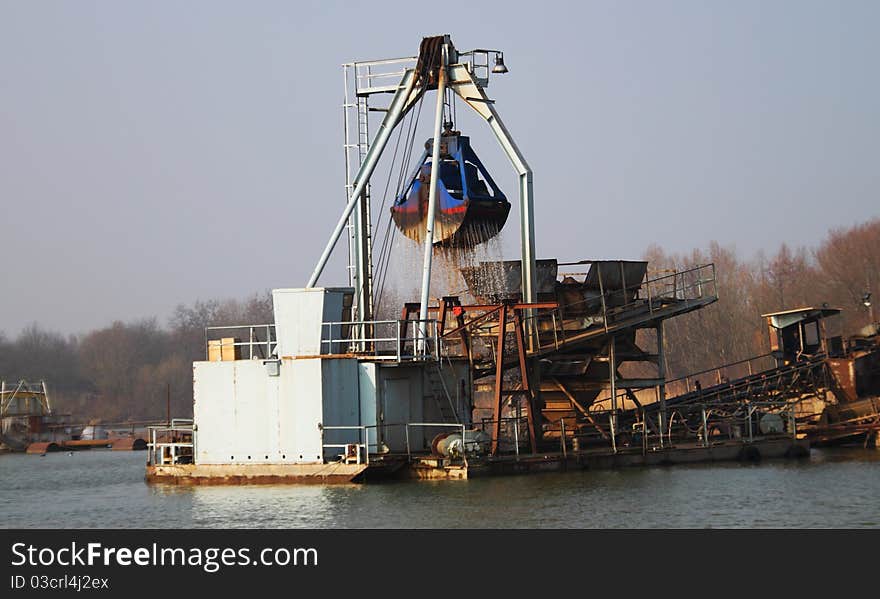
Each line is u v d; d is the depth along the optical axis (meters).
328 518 73.62
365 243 110.88
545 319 110.81
